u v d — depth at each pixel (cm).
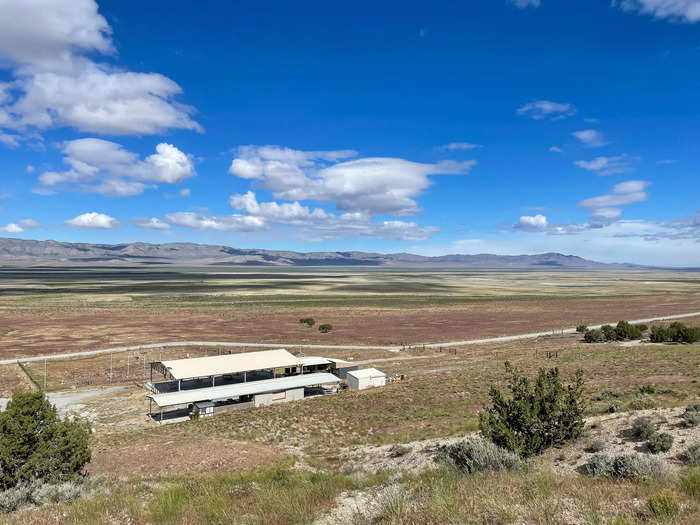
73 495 1775
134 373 8288
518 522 1065
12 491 1809
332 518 1333
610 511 1116
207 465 3353
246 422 5050
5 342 10919
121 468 3381
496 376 6134
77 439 2444
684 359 6134
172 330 12700
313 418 4938
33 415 2392
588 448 2202
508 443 2180
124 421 5612
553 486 1373
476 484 1416
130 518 1427
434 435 3556
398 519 1155
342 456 3347
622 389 4438
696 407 2566
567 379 5353
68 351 10025
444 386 5825
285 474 2256
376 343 11012
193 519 1387
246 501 1560
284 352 7800
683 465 1777
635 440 2238
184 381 7169
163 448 3912
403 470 2184
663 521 1002
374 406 5188
